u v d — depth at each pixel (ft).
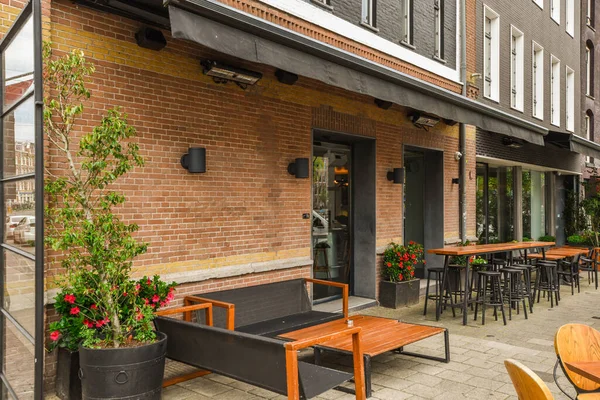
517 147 46.75
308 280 23.26
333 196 29.37
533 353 20.08
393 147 30.96
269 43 16.55
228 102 21.02
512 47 48.96
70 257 13.24
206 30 14.44
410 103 22.95
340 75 19.31
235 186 21.26
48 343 15.40
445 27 36.09
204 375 17.20
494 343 21.56
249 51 15.71
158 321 15.38
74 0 16.17
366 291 29.73
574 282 40.88
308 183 24.84
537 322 25.89
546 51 54.65
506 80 45.50
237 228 21.31
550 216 62.18
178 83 19.20
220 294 19.88
